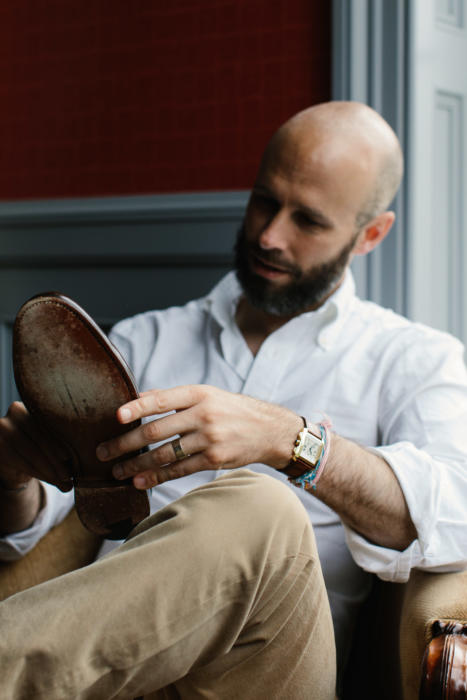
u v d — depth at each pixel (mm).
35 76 2080
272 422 1009
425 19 1699
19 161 2127
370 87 1707
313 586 878
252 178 1857
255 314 1400
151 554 809
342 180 1276
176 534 826
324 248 1303
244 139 1857
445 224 1825
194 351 1437
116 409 926
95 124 2021
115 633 774
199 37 1882
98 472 976
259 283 1323
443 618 907
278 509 862
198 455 956
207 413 944
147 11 1931
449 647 834
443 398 1254
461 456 1185
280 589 857
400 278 1723
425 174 1730
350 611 1227
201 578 811
